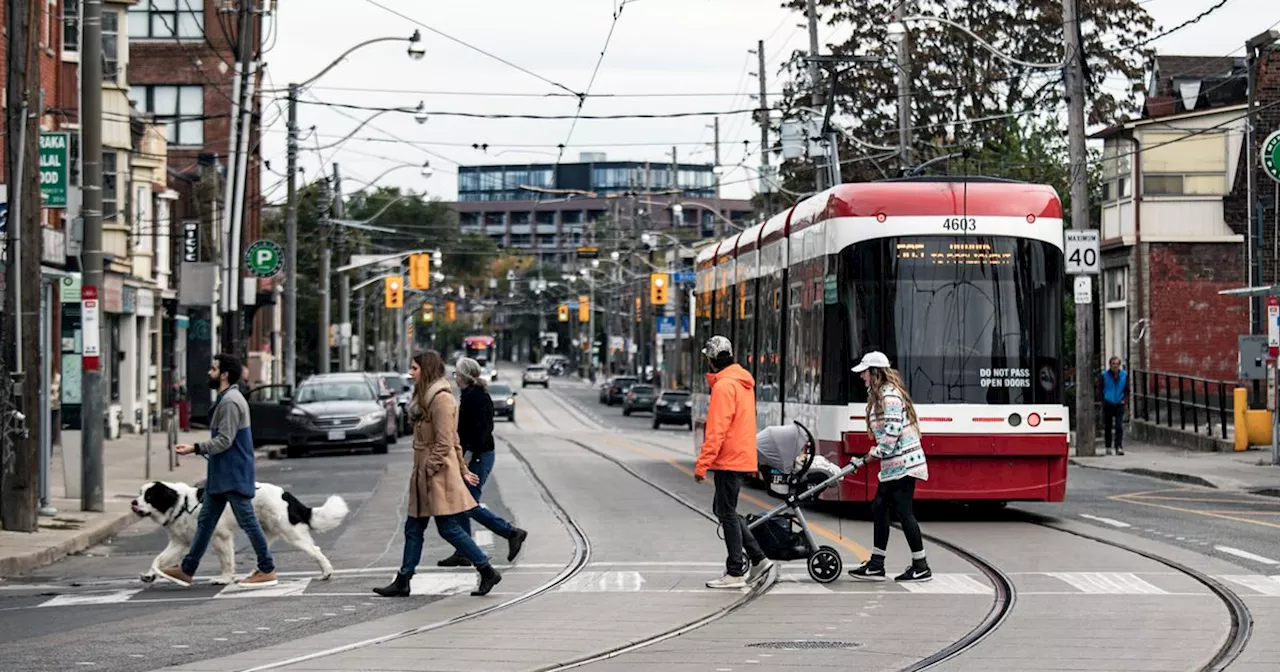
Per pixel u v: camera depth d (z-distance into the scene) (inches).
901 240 1219.2
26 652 688.4
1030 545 1064.2
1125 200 2785.4
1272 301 1866.4
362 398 2610.7
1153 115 3061.0
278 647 697.0
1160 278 2726.4
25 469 1211.9
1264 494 1565.0
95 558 1145.4
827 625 738.2
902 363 1207.6
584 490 1612.9
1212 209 2716.5
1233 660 628.7
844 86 3240.7
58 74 2321.6
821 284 1263.5
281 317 4719.5
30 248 1211.2
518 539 995.9
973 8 3282.5
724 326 1793.8
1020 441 1200.8
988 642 680.4
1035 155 3294.8
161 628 759.1
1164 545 1055.0
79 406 1515.7
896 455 885.8
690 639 706.2
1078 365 2165.4
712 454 856.3
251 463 917.8
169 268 3353.8
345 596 871.7
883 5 3238.2
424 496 857.5
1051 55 3272.6
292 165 3144.7
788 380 1398.9
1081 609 773.3
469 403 1026.1
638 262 7357.3
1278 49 2591.0
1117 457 2124.8
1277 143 1834.4
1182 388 2397.9
